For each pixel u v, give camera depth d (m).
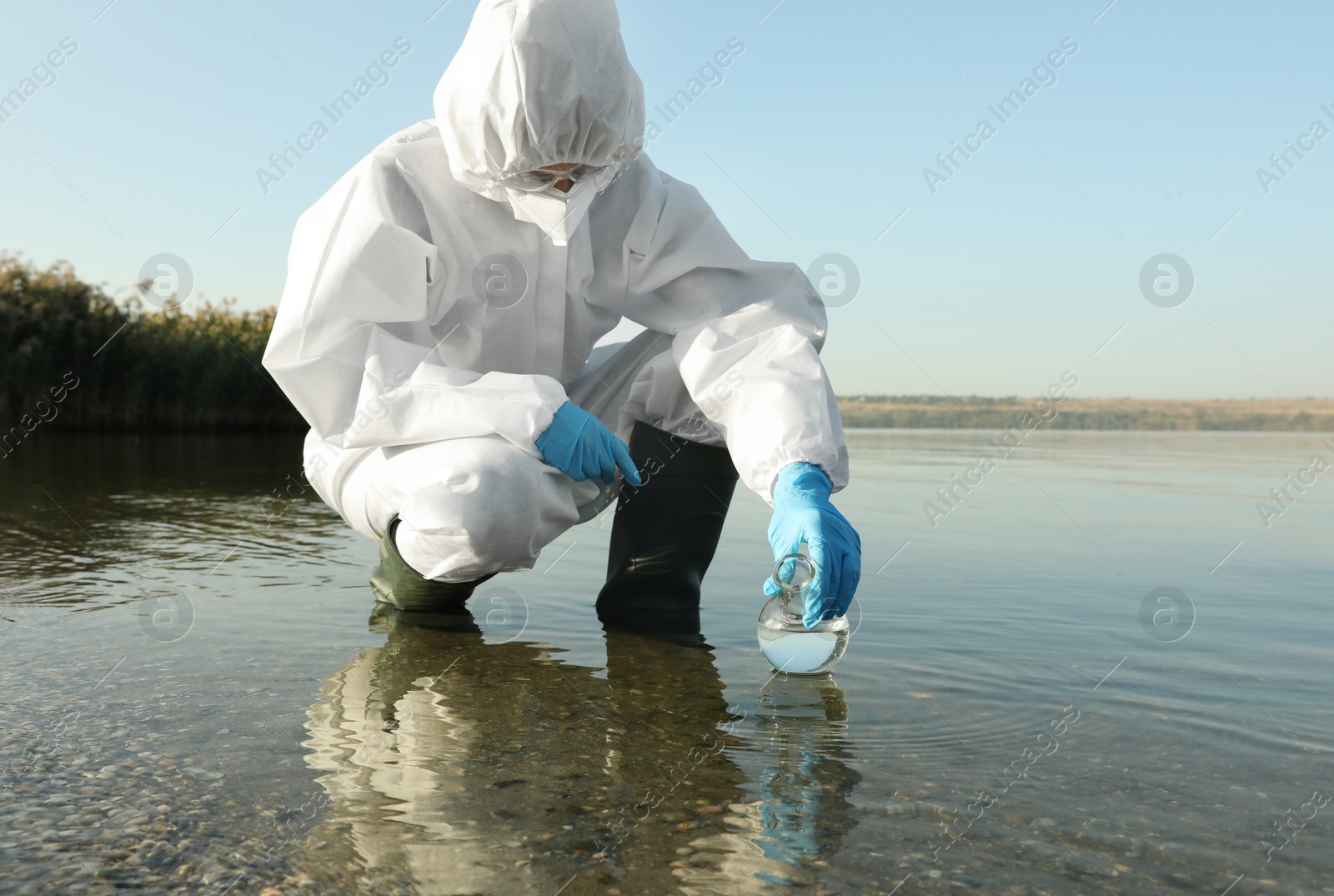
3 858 0.77
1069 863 0.79
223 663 1.46
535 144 1.61
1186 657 1.56
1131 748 1.10
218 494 4.18
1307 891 0.74
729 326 1.84
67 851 0.79
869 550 2.79
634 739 1.11
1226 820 0.89
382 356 1.64
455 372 1.66
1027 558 2.67
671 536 1.92
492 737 1.11
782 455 1.65
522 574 2.44
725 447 1.94
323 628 1.74
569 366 2.02
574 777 0.98
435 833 0.83
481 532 1.58
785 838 0.83
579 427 1.59
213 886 0.73
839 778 0.99
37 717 1.17
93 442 8.96
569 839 0.82
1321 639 1.70
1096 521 3.52
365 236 1.64
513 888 0.73
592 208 1.90
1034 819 0.88
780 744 1.10
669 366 1.87
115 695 1.27
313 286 1.65
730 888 0.73
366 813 0.87
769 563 2.67
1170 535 3.16
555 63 1.58
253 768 0.99
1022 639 1.69
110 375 11.34
